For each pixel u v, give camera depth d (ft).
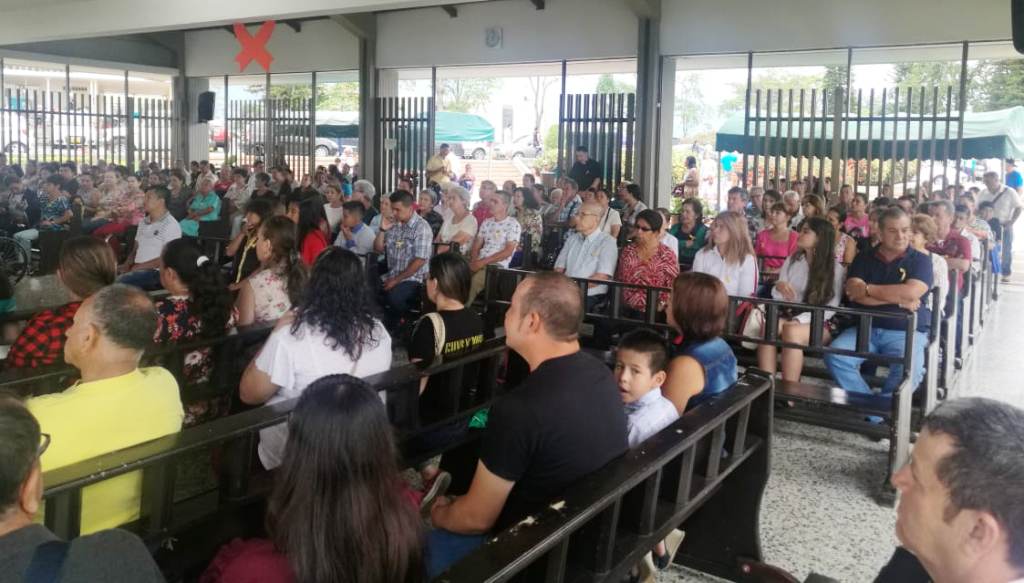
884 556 11.00
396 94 53.26
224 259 25.91
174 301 11.10
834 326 16.33
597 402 7.29
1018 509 3.71
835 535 11.59
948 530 3.91
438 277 11.63
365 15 51.08
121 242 32.91
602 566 6.94
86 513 7.21
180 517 7.97
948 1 35.12
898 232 15.43
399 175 47.83
